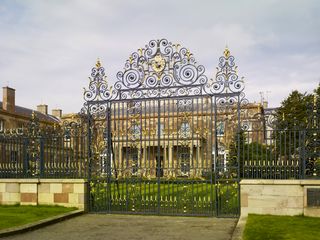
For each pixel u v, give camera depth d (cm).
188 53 1188
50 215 1088
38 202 1264
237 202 1118
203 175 1163
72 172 1268
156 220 1084
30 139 1317
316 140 1048
